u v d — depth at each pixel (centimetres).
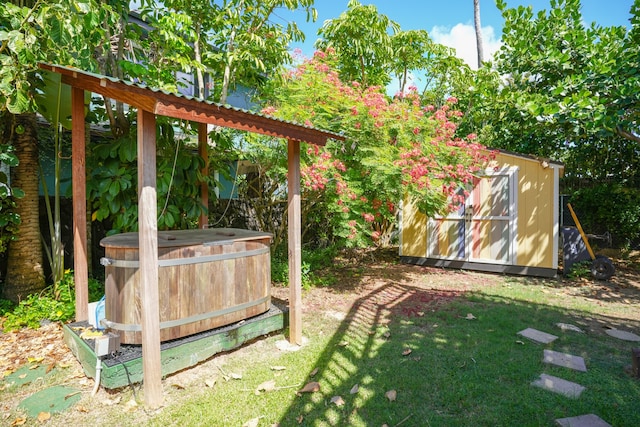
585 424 219
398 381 276
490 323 404
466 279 631
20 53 335
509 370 290
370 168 509
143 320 244
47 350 329
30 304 407
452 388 264
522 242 652
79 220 333
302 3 598
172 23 501
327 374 289
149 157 240
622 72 505
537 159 630
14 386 272
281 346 343
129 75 504
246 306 338
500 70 718
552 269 627
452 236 723
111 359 264
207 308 308
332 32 859
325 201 540
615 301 491
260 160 548
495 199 678
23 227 436
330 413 238
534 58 613
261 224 664
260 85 712
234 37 621
